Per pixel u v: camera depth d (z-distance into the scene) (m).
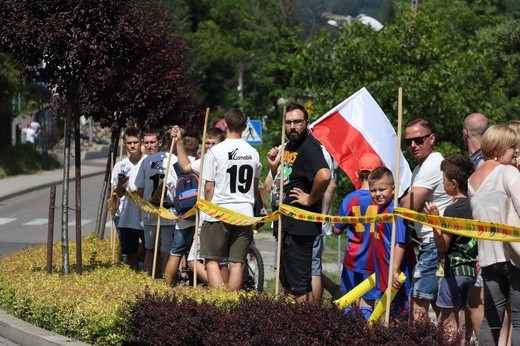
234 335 14.20
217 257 18.81
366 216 14.62
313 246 17.53
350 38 40.72
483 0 55.16
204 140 19.27
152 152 23.98
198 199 18.94
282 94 75.12
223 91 99.56
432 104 37.78
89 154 102.38
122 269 22.75
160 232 22.64
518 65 26.38
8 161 81.31
